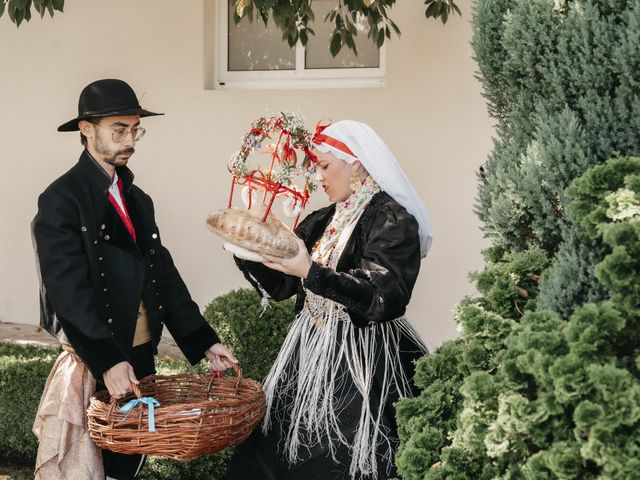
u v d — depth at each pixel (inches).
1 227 251.3
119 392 108.0
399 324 117.5
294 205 113.0
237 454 118.2
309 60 222.8
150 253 121.4
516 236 102.3
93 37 235.8
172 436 101.6
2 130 247.4
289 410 115.0
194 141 229.0
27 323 252.8
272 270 121.9
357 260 112.6
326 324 113.0
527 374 83.7
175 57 228.5
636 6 91.0
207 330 126.6
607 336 79.4
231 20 228.1
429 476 87.7
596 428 73.3
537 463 78.2
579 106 97.1
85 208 113.3
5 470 161.0
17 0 152.9
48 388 116.0
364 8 164.2
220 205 228.7
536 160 96.7
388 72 208.1
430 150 206.1
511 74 103.8
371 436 108.7
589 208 87.6
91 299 110.2
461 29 201.3
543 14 97.6
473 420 84.6
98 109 112.0
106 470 119.0
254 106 222.1
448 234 206.1
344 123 115.0
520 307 98.1
